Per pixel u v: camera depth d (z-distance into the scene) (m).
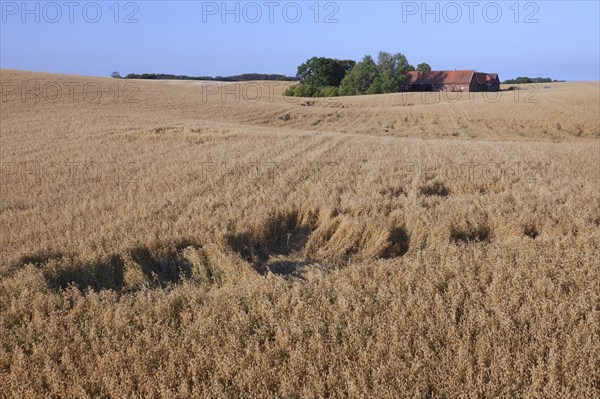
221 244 9.49
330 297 7.26
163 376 5.47
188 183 15.98
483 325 6.22
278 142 25.92
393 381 5.30
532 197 13.26
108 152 22.95
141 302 7.12
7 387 5.49
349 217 11.13
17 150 23.78
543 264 7.92
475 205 12.13
